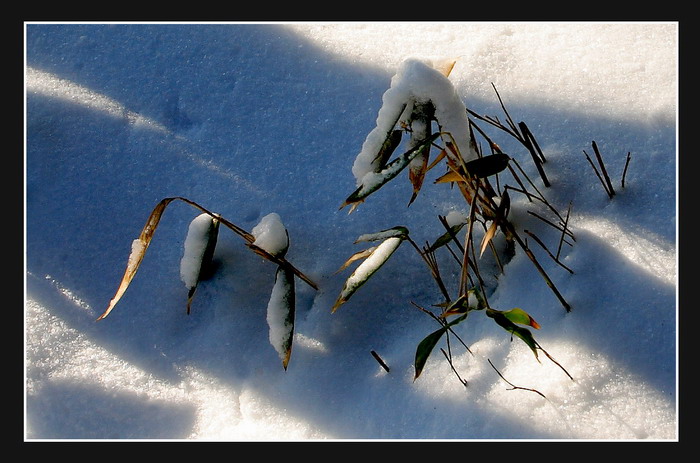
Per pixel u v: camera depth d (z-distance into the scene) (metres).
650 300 2.29
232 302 2.46
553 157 2.46
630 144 2.45
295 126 2.62
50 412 2.39
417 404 2.30
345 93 2.64
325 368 2.38
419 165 2.24
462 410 2.28
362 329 2.40
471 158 2.25
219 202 2.56
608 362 2.26
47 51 2.81
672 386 2.23
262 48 2.73
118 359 2.44
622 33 2.60
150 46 2.78
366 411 2.32
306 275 2.46
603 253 2.34
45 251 2.56
